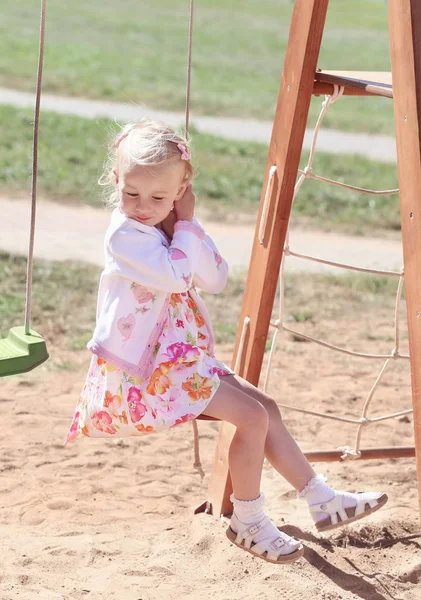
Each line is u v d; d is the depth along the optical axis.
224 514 6.70
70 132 24.92
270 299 6.16
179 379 5.01
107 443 8.68
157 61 41.56
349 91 6.36
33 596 5.52
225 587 5.84
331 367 11.35
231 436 6.52
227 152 24.98
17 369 5.07
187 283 4.96
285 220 6.01
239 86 37.31
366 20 74.62
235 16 68.88
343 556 6.36
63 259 14.88
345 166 24.45
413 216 5.21
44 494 7.41
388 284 15.25
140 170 4.78
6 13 52.31
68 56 39.28
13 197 18.84
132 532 6.72
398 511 7.31
